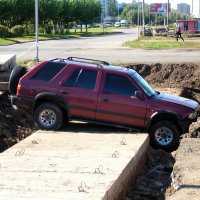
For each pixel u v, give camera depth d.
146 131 14.50
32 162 10.98
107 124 14.59
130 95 14.47
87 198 8.36
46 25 95.62
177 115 14.28
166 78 25.72
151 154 13.72
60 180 9.51
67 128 15.20
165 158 13.58
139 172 12.09
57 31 101.12
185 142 12.87
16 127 15.16
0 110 15.64
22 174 9.98
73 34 92.75
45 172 10.11
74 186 9.09
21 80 14.97
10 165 10.70
